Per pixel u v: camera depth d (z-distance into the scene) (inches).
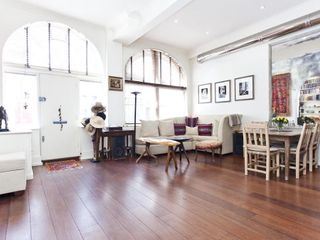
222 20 177.5
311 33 154.5
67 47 186.7
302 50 161.2
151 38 219.3
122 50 206.1
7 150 123.0
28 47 168.9
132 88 222.4
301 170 133.4
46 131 175.6
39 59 173.8
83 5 155.3
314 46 154.1
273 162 138.8
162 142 152.6
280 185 115.4
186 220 77.9
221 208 87.4
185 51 258.8
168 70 247.6
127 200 96.5
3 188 99.0
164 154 206.7
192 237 67.1
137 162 174.9
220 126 198.7
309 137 136.6
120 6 156.5
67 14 169.2
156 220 78.1
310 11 146.3
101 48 195.9
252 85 197.9
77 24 180.4
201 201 94.8
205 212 84.0
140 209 87.3
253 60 197.0
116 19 177.8
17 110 166.2
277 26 165.6
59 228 73.0
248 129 134.4
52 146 178.7
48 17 165.5
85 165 165.2
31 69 169.5
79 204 92.4
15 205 91.4
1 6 148.5
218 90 231.3
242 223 75.3
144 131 205.5
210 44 229.6
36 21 160.7
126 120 219.1
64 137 184.2
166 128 218.7
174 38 219.0
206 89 245.3
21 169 104.0
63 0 149.1
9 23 151.0
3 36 148.9
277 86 178.1
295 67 165.6
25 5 155.3
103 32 196.4
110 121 196.2
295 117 165.6
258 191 106.5
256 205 89.9
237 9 159.2
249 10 160.7
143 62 226.8
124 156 194.1
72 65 189.5
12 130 138.2
